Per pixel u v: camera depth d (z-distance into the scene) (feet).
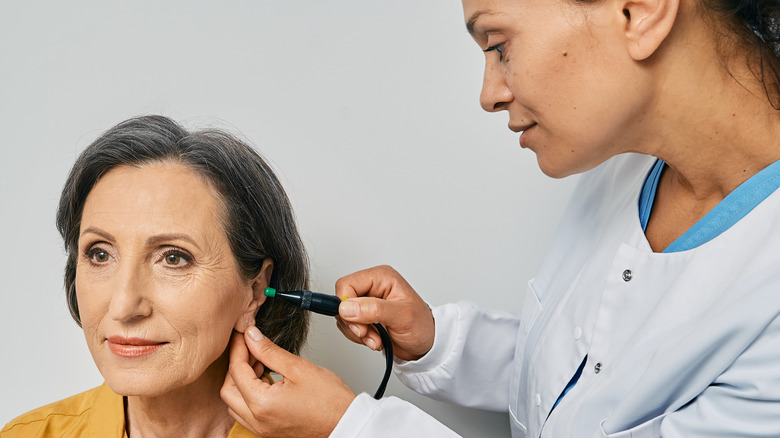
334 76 4.24
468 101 4.35
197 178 2.95
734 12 2.43
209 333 2.95
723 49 2.48
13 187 4.10
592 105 2.49
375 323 3.41
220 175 2.98
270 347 3.06
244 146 3.23
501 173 4.43
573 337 3.16
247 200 3.08
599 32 2.40
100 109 4.13
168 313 2.85
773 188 2.63
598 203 3.62
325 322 4.41
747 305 2.32
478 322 3.91
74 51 4.08
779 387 2.23
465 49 4.31
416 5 4.25
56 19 4.05
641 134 2.66
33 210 4.13
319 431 2.94
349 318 3.24
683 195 3.01
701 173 2.75
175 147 2.95
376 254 4.38
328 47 4.22
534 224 4.49
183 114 4.18
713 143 2.62
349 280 3.57
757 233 2.58
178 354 2.89
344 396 2.97
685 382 2.52
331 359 4.44
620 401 2.72
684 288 2.67
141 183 2.88
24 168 4.10
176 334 2.88
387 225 4.37
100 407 3.27
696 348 2.42
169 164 2.93
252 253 3.13
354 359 4.46
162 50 4.13
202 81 4.17
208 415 3.34
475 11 2.54
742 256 2.58
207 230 2.93
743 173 2.68
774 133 2.58
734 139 2.60
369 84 4.27
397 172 4.35
